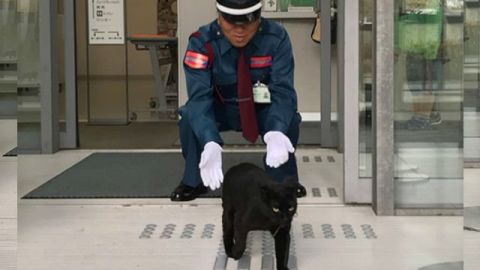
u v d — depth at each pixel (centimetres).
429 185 333
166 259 265
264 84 311
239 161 476
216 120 332
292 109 303
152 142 600
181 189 365
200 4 557
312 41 568
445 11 334
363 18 337
